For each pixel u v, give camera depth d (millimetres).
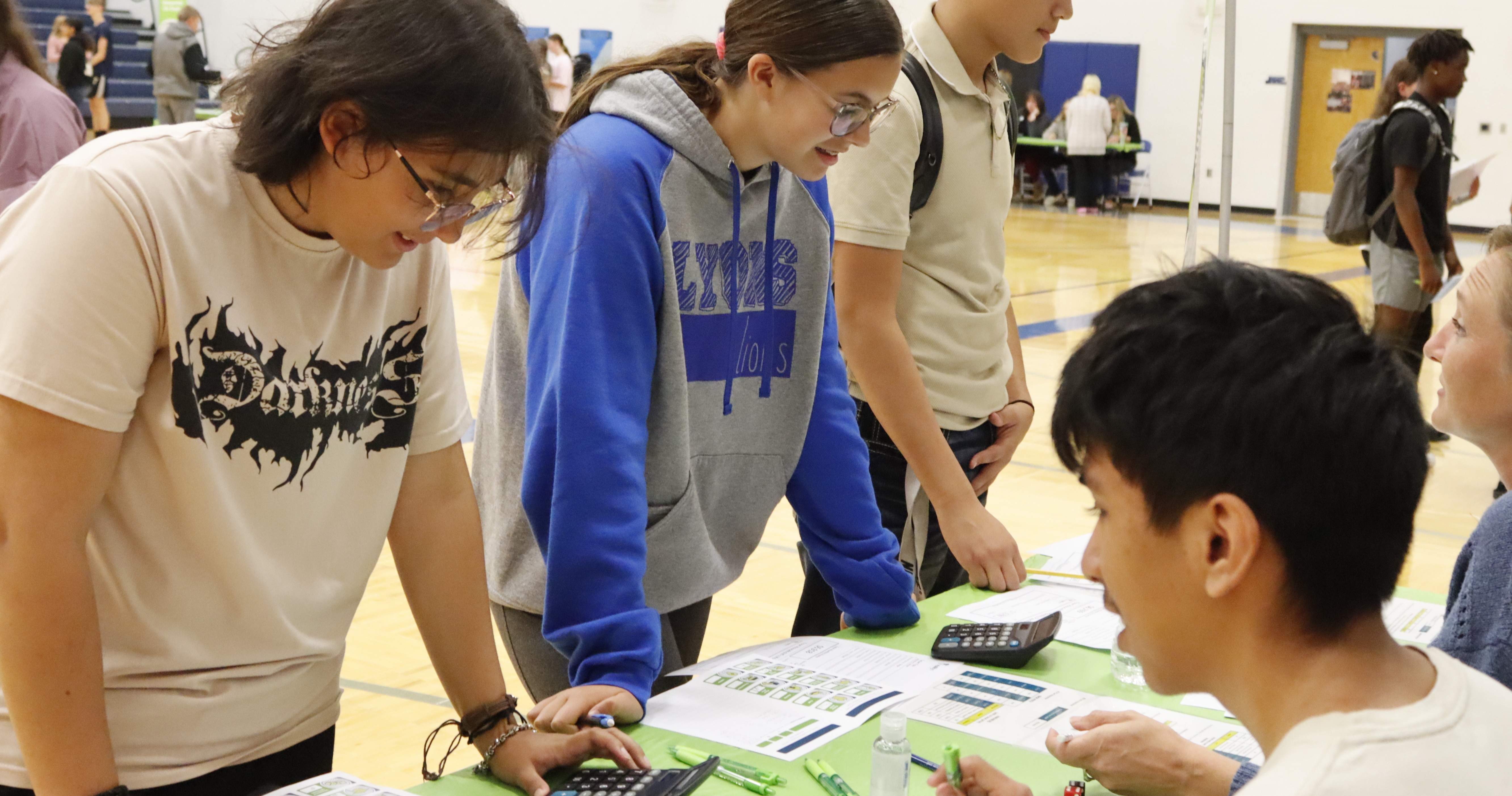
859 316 1937
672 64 1610
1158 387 762
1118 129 14859
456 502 1406
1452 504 4512
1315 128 14852
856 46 1475
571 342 1433
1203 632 793
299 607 1278
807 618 2119
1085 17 15602
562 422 1419
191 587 1187
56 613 1047
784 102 1521
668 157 1539
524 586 1656
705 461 1684
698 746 1359
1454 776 705
